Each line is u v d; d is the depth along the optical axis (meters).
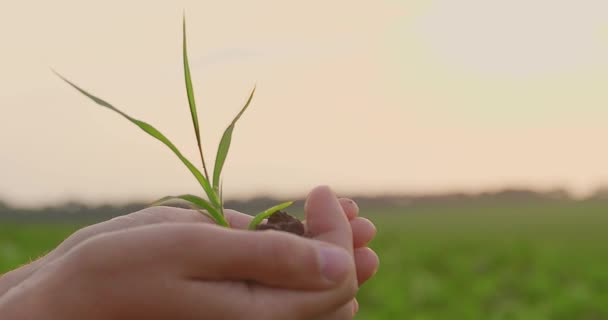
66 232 3.98
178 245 0.39
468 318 2.05
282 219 0.48
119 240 0.39
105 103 0.44
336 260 0.41
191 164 0.47
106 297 0.39
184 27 0.47
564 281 2.77
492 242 4.70
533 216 11.50
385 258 3.43
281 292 0.40
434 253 3.72
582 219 10.23
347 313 0.43
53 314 0.39
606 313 2.02
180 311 0.39
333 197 0.46
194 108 0.47
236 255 0.39
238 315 0.40
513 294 2.50
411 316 2.07
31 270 0.48
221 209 0.47
